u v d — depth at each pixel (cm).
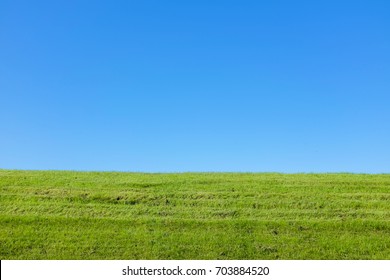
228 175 3155
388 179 3030
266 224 2267
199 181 2934
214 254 1992
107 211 2420
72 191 2692
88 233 2166
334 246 2077
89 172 3256
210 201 2564
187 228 2231
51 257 1950
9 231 2167
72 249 2016
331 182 2930
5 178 2981
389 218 2367
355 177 3105
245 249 2039
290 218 2355
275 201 2566
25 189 2725
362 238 2152
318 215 2394
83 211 2416
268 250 2036
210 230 2212
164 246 2045
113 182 2906
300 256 1992
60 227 2222
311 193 2702
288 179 3008
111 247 2036
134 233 2167
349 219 2341
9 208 2438
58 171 3272
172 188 2784
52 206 2470
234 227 2241
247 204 2520
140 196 2617
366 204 2541
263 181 2948
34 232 2162
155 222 2286
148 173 3247
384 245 2092
